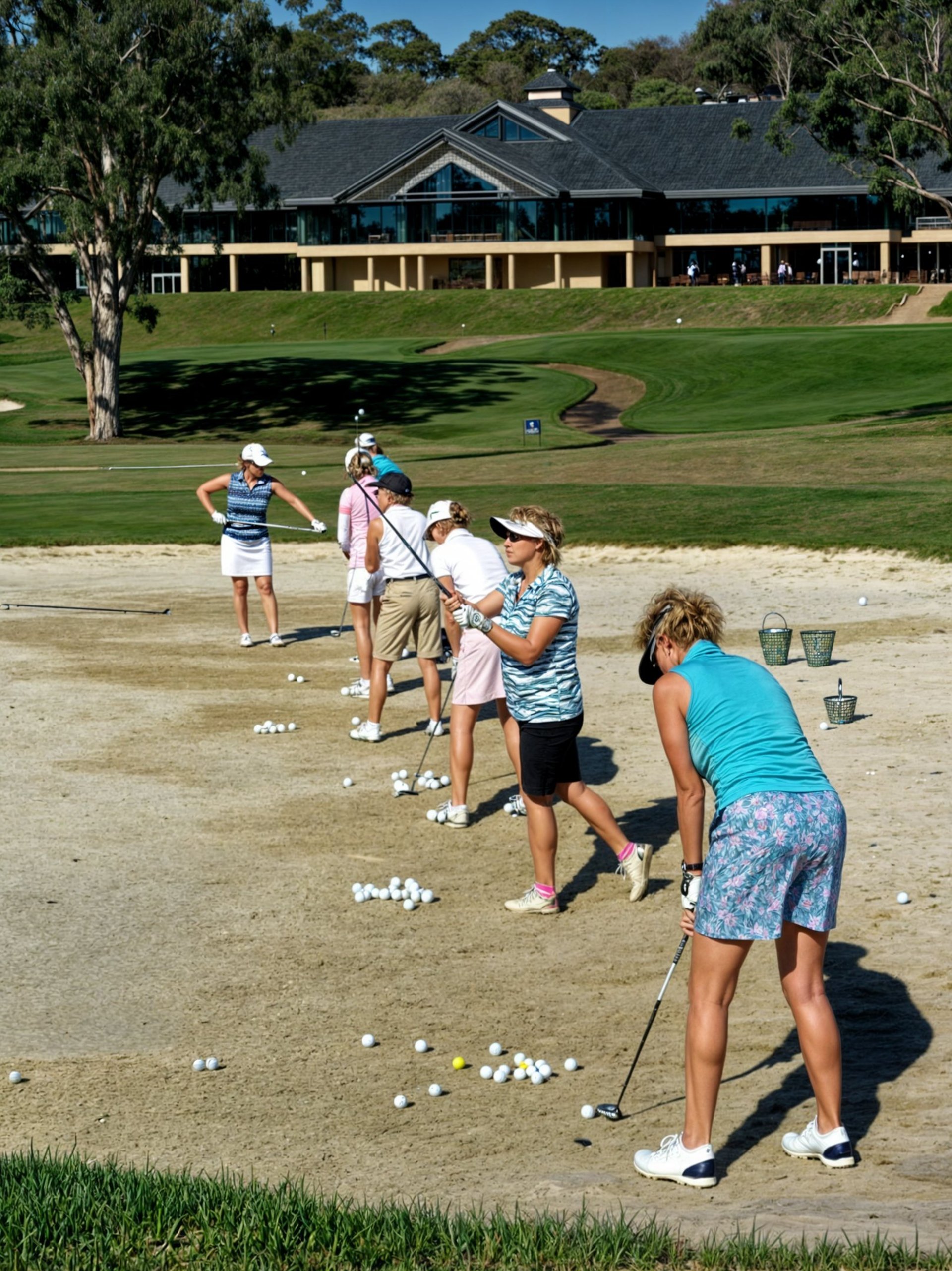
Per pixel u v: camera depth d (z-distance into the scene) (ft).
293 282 290.97
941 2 108.47
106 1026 19.97
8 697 41.11
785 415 136.87
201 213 281.33
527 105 280.51
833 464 88.84
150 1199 13.87
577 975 21.43
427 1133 16.61
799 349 174.60
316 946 22.86
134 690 42.14
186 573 66.80
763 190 255.29
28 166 140.77
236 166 151.33
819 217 256.32
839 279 258.57
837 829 15.28
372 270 270.26
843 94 115.96
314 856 27.40
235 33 144.66
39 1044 19.36
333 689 42.47
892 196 119.75
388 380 178.50
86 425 163.73
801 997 15.46
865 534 64.54
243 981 21.45
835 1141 15.12
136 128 139.13
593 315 234.17
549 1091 17.67
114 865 26.86
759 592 56.44
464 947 22.76
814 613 51.42
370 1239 13.07
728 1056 18.31
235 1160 15.99
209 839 28.45
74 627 52.85
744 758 15.39
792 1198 14.30
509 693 24.07
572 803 24.57
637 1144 16.12
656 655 16.74
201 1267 12.59
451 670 45.14
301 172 281.54
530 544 23.86
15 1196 13.89
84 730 37.32
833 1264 12.14
